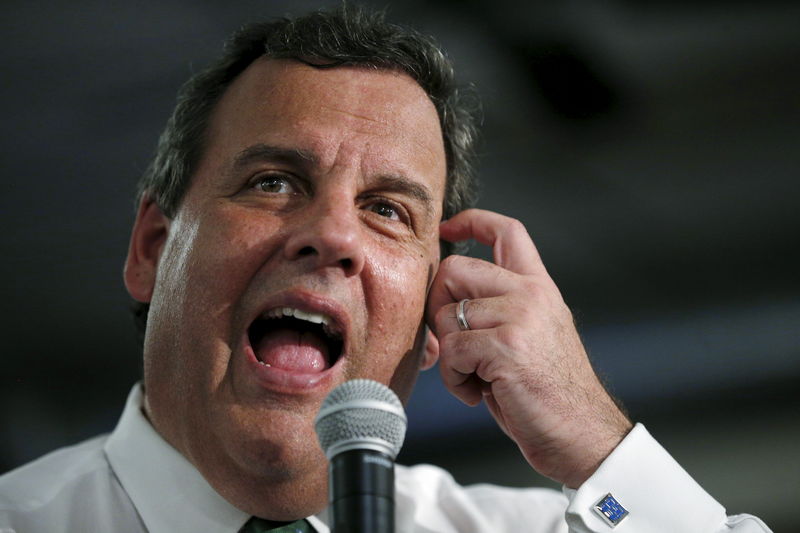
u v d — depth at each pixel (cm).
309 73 786
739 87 1662
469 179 968
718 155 1716
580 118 1658
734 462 1670
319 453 703
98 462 825
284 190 761
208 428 720
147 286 840
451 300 802
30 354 1622
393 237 768
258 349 775
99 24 1409
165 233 842
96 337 1636
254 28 841
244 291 725
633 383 1762
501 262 830
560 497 1003
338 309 717
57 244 1577
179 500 758
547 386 755
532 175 1711
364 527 450
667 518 752
